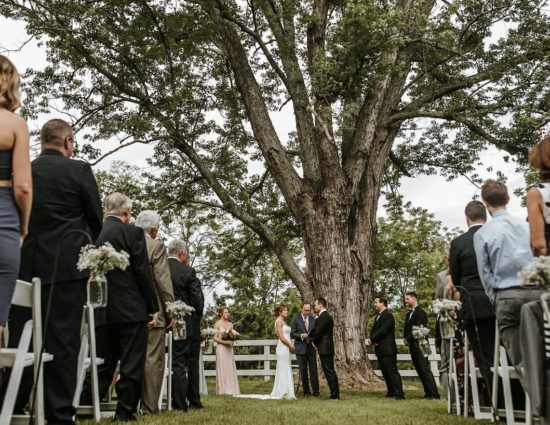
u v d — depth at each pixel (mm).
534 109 15164
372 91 16500
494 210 5090
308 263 16047
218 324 13477
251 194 21344
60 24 15602
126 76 17344
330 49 13695
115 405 5641
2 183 3021
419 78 17375
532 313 3494
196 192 19828
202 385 12406
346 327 15180
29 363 3535
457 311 6387
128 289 5258
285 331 12008
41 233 4102
